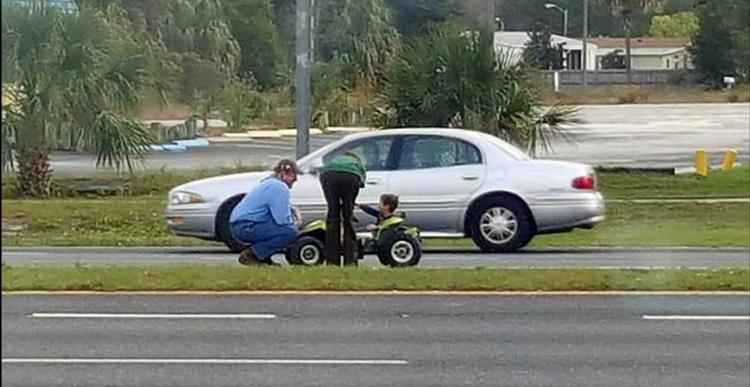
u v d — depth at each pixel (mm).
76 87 43094
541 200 27891
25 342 16828
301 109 36375
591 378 14906
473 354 16266
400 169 27922
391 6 82000
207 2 95375
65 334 17422
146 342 16938
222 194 27578
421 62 45781
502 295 20922
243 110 87312
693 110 114125
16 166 42344
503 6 162375
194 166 52125
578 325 18297
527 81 46406
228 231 27578
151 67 49594
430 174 27891
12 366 15344
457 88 45188
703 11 161125
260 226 23656
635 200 41531
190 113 84688
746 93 138625
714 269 23672
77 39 43469
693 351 16469
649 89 149875
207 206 27578
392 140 28094
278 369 15344
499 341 17125
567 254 28688
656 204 40281
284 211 23750
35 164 42281
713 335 17547
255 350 16469
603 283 21578
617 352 16391
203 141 72938
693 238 33281
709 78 159500
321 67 84625
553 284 21391
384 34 82312
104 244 32312
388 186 27734
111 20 58250
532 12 170750
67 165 53219
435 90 45500
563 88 151375
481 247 28047
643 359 15969
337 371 15234
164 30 91125
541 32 170750
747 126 87312
